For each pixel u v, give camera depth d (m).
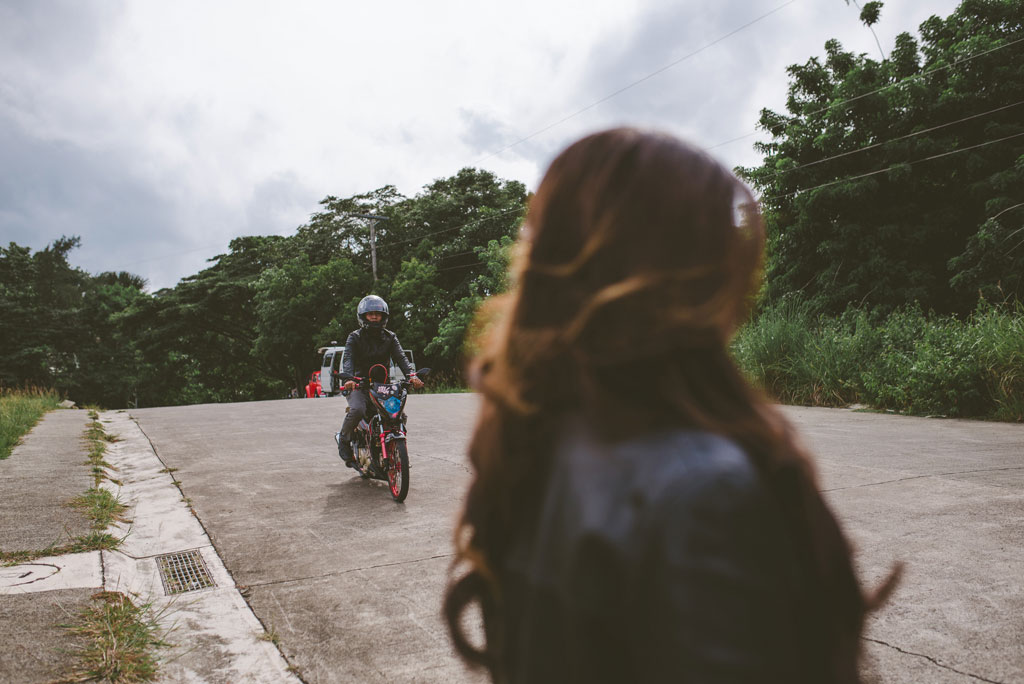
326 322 35.00
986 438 7.89
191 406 15.12
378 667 3.01
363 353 6.43
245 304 41.34
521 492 0.64
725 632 0.44
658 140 0.61
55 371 41.88
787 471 0.55
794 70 20.42
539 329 0.62
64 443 8.41
